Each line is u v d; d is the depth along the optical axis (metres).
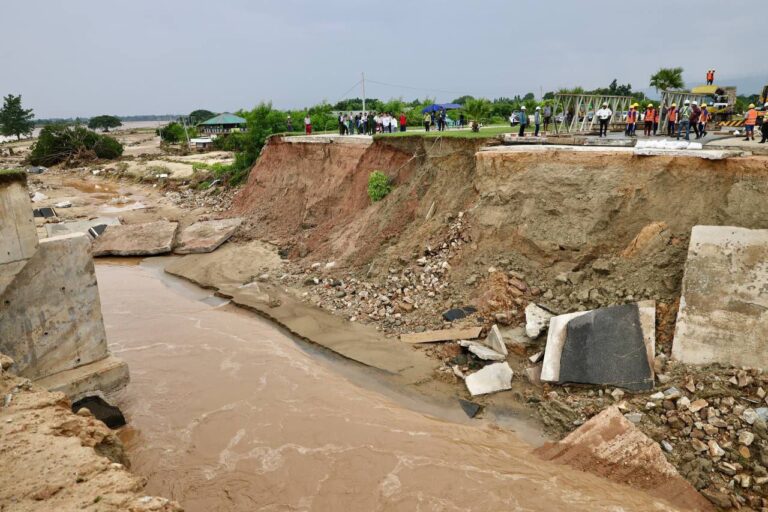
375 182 21.67
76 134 66.31
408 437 10.48
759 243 10.82
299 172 28.06
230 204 32.81
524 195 15.55
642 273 12.66
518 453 9.89
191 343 15.38
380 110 51.12
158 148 83.94
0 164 67.31
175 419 11.57
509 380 11.89
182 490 9.34
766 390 9.40
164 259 25.02
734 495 8.25
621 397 10.47
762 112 19.42
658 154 13.55
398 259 17.67
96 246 26.28
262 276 20.36
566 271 14.02
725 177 12.54
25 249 10.48
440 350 13.45
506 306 13.88
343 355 14.02
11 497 5.37
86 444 7.03
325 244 21.69
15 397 7.56
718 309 10.69
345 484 9.24
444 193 18.84
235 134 66.75
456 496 8.74
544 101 31.97
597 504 8.33
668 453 9.12
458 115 46.75
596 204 14.05
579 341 11.66
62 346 11.31
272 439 10.67
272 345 15.07
